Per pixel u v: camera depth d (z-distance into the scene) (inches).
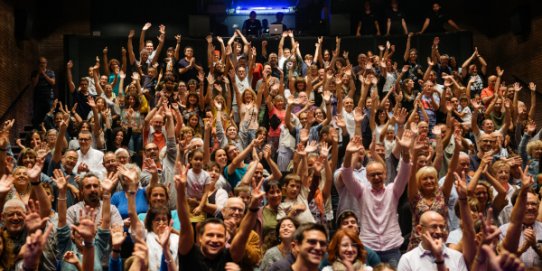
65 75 702.5
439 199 290.0
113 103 538.0
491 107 527.2
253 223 215.0
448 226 309.0
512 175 370.0
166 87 536.1
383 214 286.2
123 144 458.9
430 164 370.9
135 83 532.1
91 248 210.4
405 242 305.9
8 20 628.1
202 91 529.0
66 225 253.8
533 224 277.1
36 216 198.1
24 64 679.1
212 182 319.3
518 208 229.1
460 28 807.7
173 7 794.2
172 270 207.9
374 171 287.6
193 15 748.6
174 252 260.2
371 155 349.4
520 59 724.7
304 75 628.4
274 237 273.9
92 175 290.0
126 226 283.1
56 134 422.6
